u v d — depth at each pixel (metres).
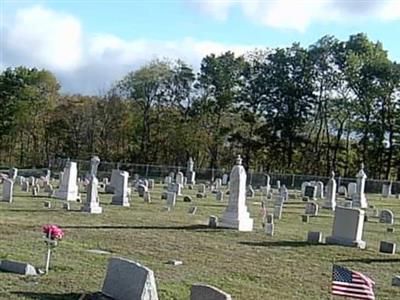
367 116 77.88
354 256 18.39
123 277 10.50
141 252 16.62
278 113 80.19
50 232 12.94
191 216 27.28
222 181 62.72
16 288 11.04
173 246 18.00
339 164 80.88
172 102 83.19
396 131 77.25
